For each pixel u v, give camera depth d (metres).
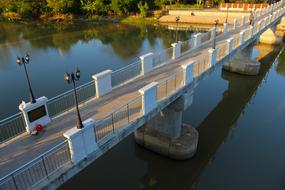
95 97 13.86
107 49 44.97
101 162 16.98
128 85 15.28
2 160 9.28
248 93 26.42
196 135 16.81
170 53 22.77
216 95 26.02
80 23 72.81
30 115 10.68
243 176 15.66
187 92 15.04
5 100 26.45
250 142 18.72
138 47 45.94
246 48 28.98
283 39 44.09
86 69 34.94
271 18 33.72
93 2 80.25
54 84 30.09
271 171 15.93
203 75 16.53
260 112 22.75
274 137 19.23
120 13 77.56
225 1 74.69
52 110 13.23
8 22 76.00
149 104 11.95
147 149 17.30
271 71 31.80
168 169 16.55
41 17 80.69
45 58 40.47
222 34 27.81
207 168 16.38
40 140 10.31
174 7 75.31
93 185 15.24
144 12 71.81
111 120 11.43
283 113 22.45
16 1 80.56
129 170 16.34
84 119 11.68
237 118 21.84
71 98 13.88
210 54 17.25
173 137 16.23
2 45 49.25
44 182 8.12
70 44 49.41
